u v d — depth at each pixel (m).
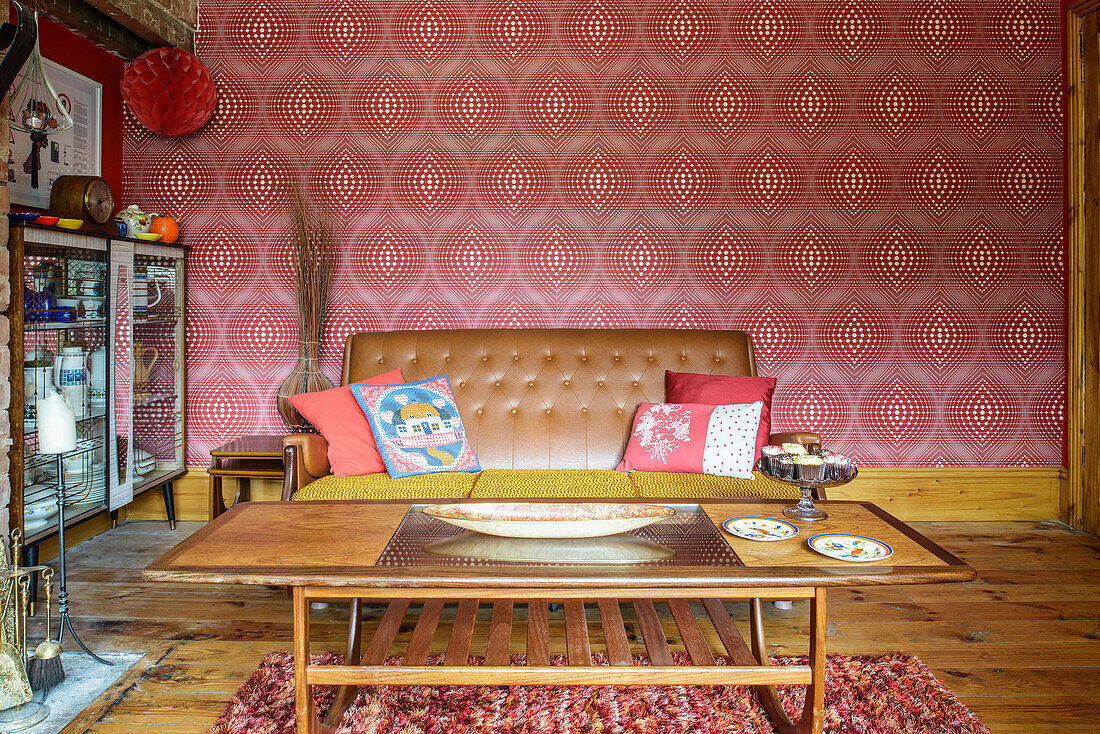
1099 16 3.15
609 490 2.36
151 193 3.36
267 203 3.36
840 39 3.36
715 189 3.37
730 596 1.39
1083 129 3.27
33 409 2.44
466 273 3.37
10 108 2.62
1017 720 1.69
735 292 3.39
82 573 2.63
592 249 3.37
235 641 2.09
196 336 3.37
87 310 2.66
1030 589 2.53
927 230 3.39
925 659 2.00
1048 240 3.39
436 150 3.36
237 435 3.38
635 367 2.96
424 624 1.75
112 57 3.26
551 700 1.74
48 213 2.71
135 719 1.68
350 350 3.01
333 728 1.59
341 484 2.38
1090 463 3.22
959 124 3.37
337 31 3.35
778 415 3.42
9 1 2.10
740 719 1.67
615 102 3.36
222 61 3.35
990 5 3.36
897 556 1.41
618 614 1.81
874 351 3.40
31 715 1.65
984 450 3.42
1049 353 3.39
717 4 3.37
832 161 3.37
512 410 2.92
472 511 1.72
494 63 3.36
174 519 3.22
